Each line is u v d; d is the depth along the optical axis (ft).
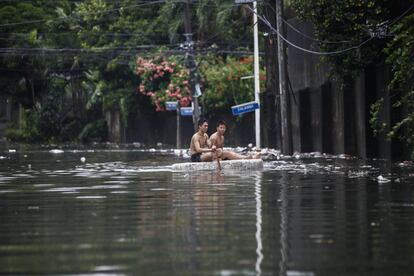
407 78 136.77
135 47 355.36
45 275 45.27
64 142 414.21
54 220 67.77
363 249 51.67
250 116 297.53
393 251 50.90
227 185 101.14
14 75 422.41
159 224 64.13
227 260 48.55
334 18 153.38
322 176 114.52
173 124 350.43
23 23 396.98
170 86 325.21
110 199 84.99
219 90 307.58
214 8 319.88
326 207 74.08
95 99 387.96
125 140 399.24
